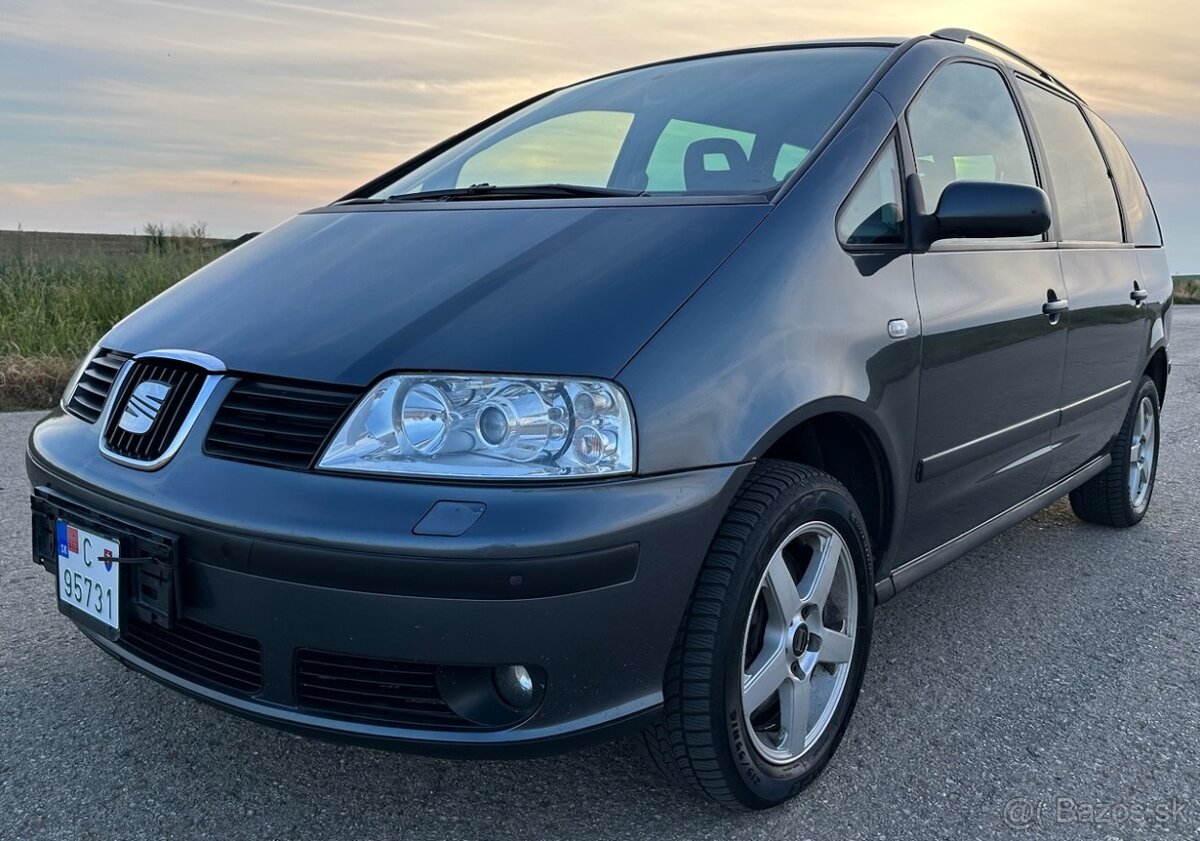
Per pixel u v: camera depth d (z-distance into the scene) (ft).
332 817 6.80
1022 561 12.75
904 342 7.69
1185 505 15.79
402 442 5.79
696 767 6.50
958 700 8.76
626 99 10.02
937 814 6.99
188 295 7.93
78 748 7.55
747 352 6.45
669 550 5.96
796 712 7.17
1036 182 10.89
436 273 6.94
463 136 11.08
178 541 6.08
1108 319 11.72
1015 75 11.25
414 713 5.90
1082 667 9.50
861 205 7.80
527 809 6.95
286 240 8.57
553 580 5.54
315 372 6.14
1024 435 9.96
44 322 25.89
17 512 13.15
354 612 5.64
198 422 6.38
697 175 8.35
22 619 9.86
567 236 7.12
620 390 5.90
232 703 6.13
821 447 8.01
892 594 8.43
